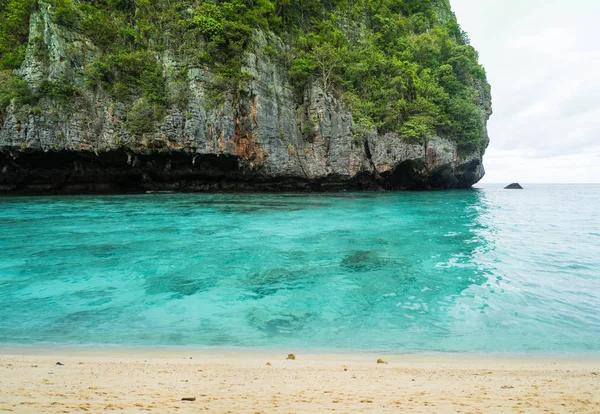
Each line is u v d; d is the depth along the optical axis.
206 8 33.38
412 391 3.69
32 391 3.53
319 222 18.59
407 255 12.48
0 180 31.84
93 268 10.77
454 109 44.03
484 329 6.83
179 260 11.66
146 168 34.38
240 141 33.59
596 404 3.25
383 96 41.00
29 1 31.52
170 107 31.52
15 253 12.24
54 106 29.92
